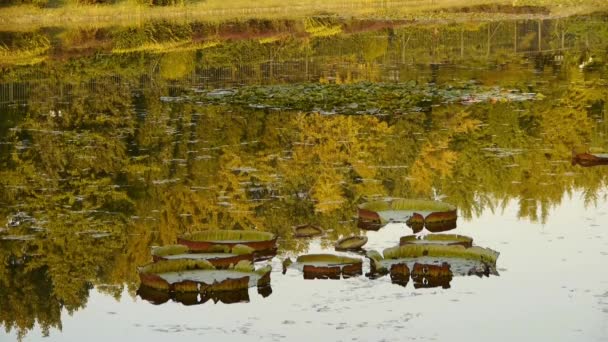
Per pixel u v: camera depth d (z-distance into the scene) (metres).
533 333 9.80
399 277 11.41
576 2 47.75
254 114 21.72
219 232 12.52
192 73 28.67
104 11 44.41
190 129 20.31
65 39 37.62
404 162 17.23
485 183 15.72
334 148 18.36
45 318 10.57
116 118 21.67
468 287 11.05
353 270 11.65
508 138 18.94
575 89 24.30
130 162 17.61
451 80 26.02
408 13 45.09
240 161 17.48
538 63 29.56
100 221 14.09
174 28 39.72
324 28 39.47
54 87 26.47
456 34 37.41
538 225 13.43
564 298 10.71
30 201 15.23
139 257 12.55
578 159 17.06
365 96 23.31
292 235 13.14
